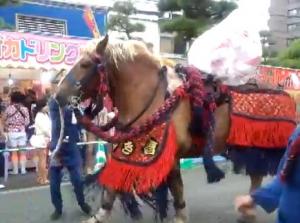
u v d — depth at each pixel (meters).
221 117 4.99
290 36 62.88
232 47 4.96
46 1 14.57
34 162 10.50
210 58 4.93
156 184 4.36
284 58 29.70
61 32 14.91
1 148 9.91
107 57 4.55
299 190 2.65
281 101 5.34
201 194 7.84
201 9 21.08
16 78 11.46
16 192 8.30
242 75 5.04
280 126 5.25
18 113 9.96
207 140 4.72
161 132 4.43
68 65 10.05
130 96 4.58
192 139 4.71
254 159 5.28
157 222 5.54
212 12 21.19
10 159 10.33
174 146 4.46
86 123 4.61
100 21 15.42
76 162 6.23
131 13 26.22
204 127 4.70
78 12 15.17
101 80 4.49
